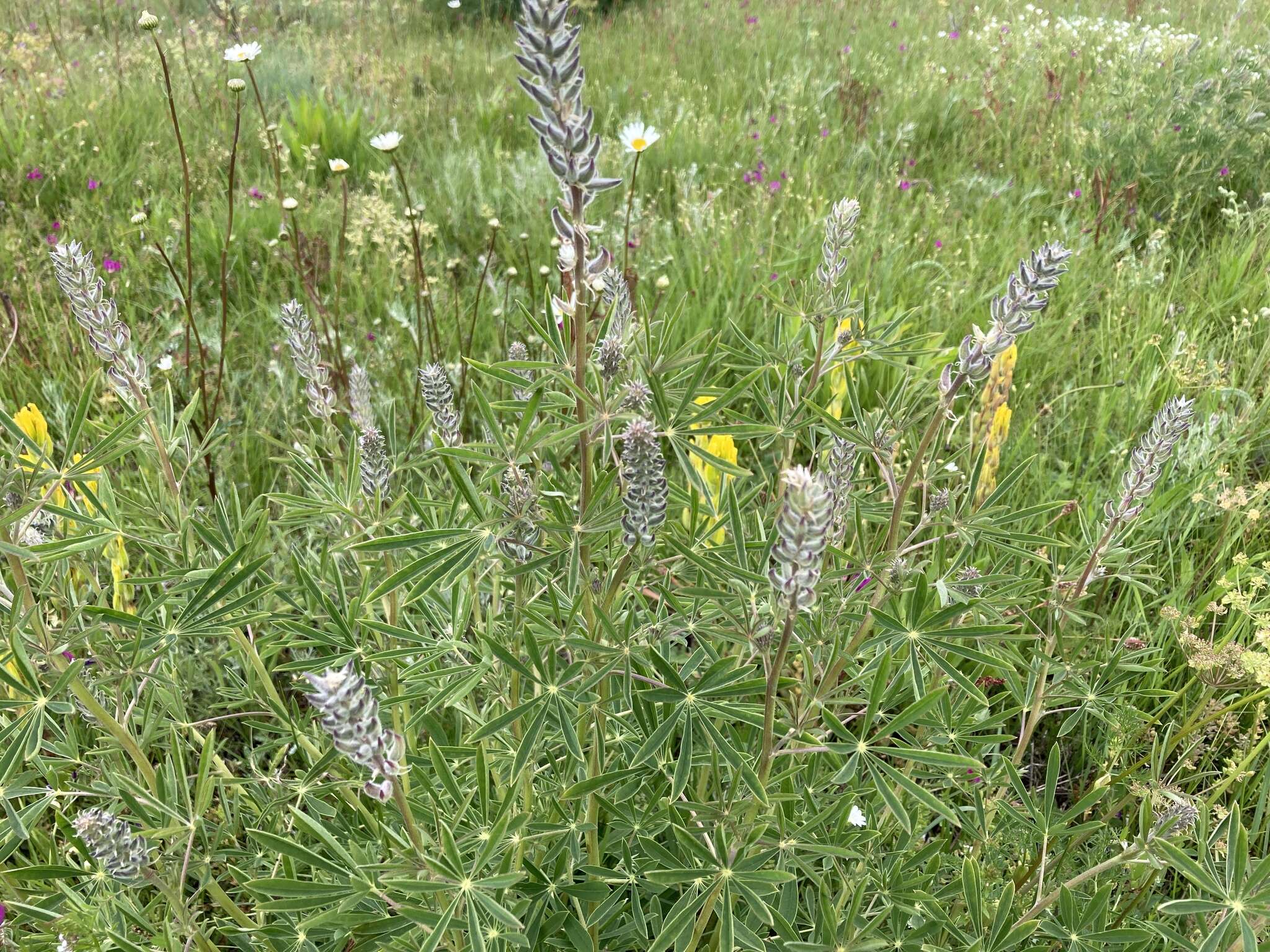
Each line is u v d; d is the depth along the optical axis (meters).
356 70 3.24
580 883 0.72
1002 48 3.41
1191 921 0.82
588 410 0.62
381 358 1.57
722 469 0.69
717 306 1.66
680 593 0.67
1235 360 1.55
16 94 2.64
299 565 0.81
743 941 0.66
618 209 2.01
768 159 2.47
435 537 0.63
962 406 1.35
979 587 0.71
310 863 0.59
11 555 0.61
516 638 0.72
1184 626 0.93
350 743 0.50
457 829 0.67
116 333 0.72
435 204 2.20
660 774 0.82
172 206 2.10
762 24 4.11
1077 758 1.06
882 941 0.69
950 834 0.93
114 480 1.19
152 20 1.12
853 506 0.81
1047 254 0.59
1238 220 1.94
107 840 0.60
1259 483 1.04
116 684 0.71
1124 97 2.45
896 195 2.21
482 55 3.66
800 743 0.73
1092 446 1.39
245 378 1.55
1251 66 2.37
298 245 1.44
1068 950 0.74
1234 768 0.80
